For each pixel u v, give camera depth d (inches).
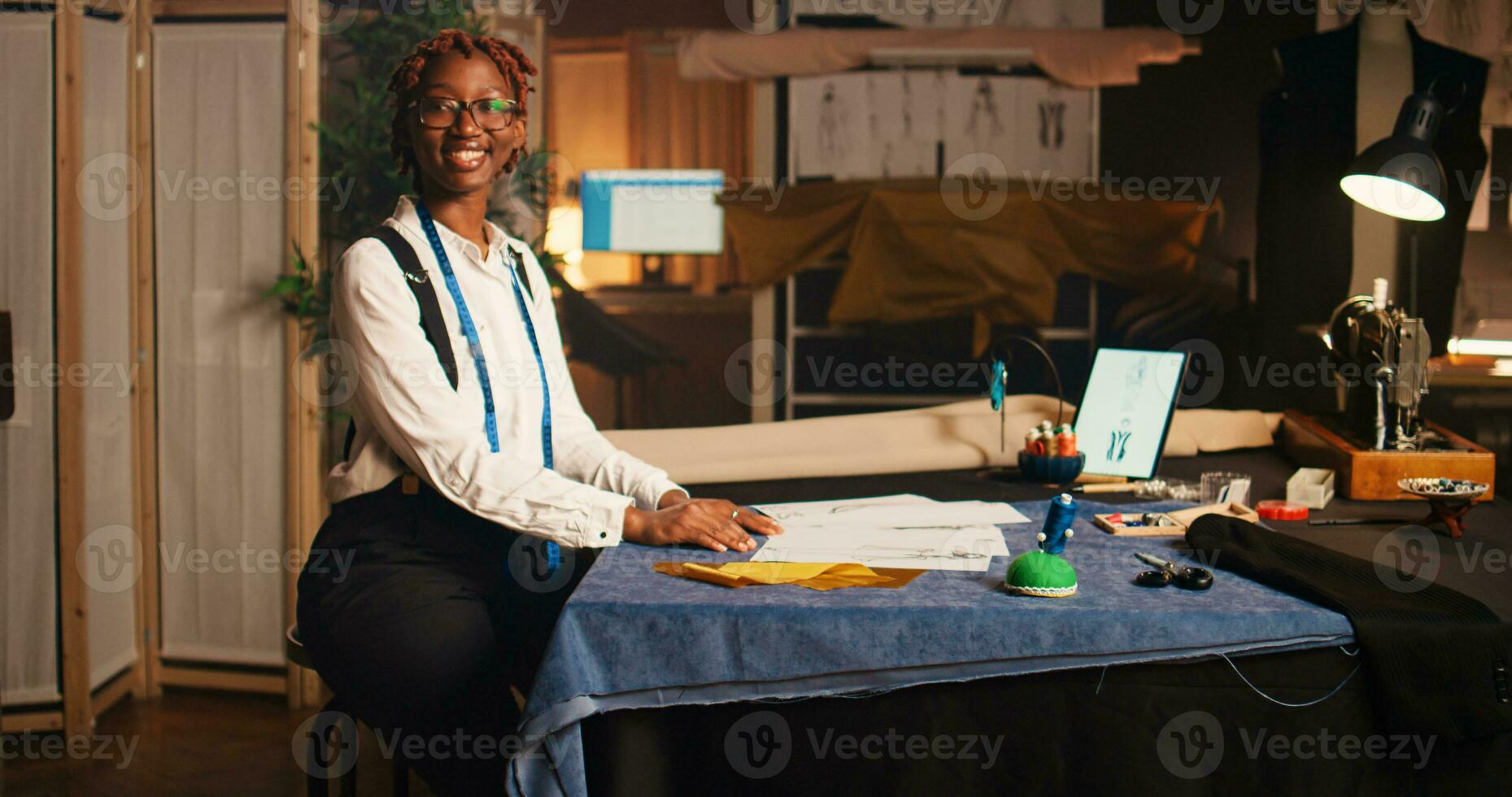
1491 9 153.6
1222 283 175.9
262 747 118.7
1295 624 52.9
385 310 68.7
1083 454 88.8
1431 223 135.7
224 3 124.6
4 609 119.0
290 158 124.6
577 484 67.7
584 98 287.0
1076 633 53.2
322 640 69.3
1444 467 82.2
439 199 73.8
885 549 64.9
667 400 288.5
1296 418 100.7
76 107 115.6
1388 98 135.3
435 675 66.1
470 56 72.7
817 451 98.7
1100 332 178.9
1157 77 179.9
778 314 183.3
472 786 65.9
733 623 54.3
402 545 70.9
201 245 127.6
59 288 116.7
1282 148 141.7
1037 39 176.2
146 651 133.3
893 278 171.8
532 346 75.2
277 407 128.0
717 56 181.0
